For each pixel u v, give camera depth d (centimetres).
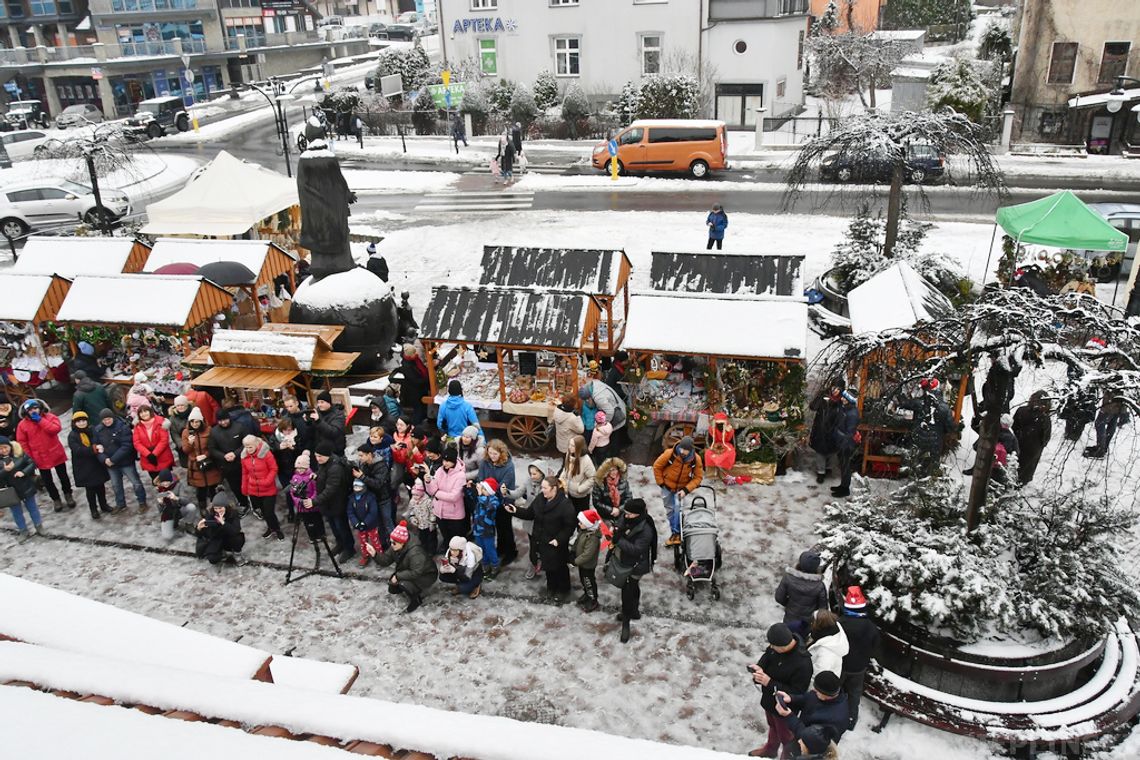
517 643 875
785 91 3906
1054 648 747
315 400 1230
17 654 330
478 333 1211
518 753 282
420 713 304
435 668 844
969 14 5372
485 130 3875
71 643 420
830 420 1094
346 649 874
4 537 1098
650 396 1215
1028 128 3225
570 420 1112
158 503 1123
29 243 1656
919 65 4503
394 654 865
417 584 917
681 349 1135
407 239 2328
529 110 3784
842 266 1692
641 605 922
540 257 1355
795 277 1284
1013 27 3862
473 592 945
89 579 1005
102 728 258
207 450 1073
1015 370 702
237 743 252
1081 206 1538
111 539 1087
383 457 1034
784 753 667
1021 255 1667
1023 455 1059
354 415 1287
